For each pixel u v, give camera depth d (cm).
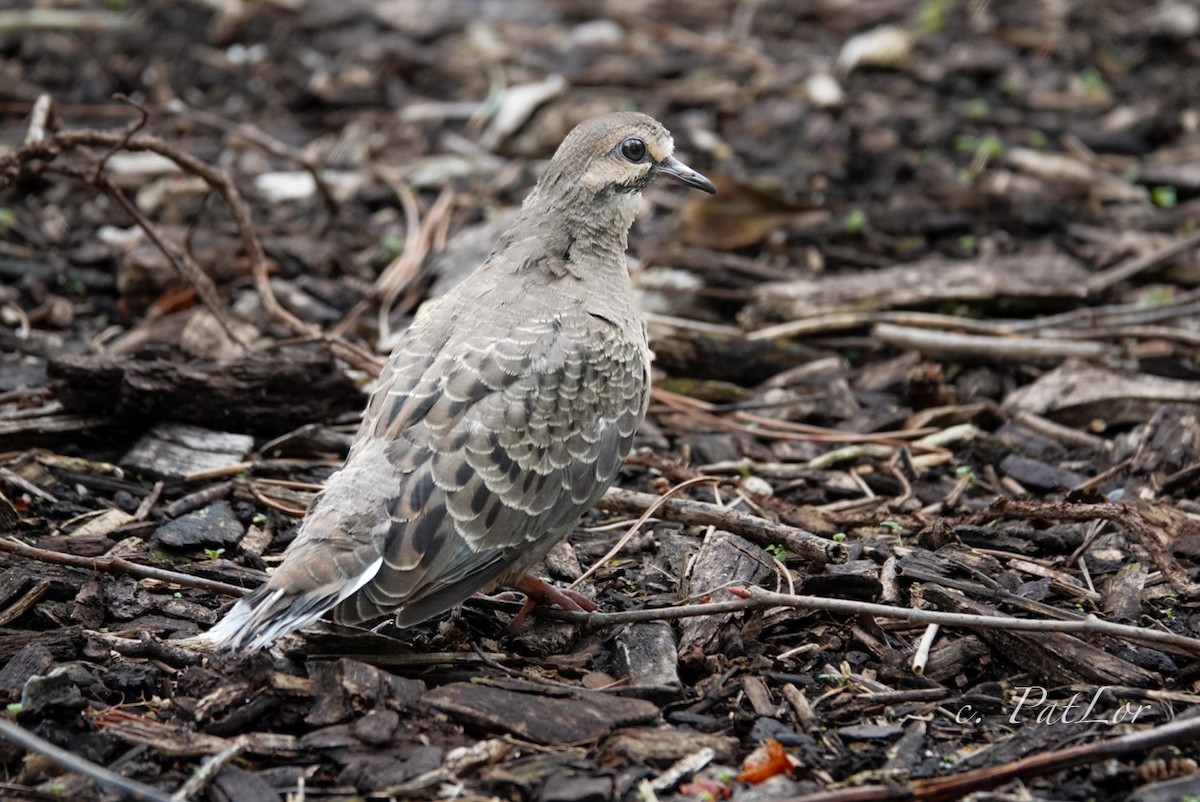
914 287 1423
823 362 1348
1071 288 1413
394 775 782
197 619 930
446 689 847
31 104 1747
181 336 1325
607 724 823
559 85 1830
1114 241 1546
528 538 893
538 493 893
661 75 1895
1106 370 1288
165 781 781
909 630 940
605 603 972
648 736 819
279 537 1042
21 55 1864
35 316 1359
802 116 1789
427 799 773
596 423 929
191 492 1099
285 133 1756
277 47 1939
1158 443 1157
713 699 866
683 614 895
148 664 876
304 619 798
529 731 815
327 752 804
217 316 1248
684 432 1249
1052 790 786
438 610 850
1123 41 1994
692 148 1727
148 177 1619
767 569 984
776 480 1162
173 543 1013
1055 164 1694
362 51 1933
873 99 1836
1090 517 1009
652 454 1136
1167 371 1317
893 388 1313
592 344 934
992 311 1417
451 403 876
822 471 1173
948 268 1467
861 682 890
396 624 837
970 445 1208
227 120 1770
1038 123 1800
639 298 1441
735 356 1337
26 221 1517
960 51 1939
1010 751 815
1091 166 1702
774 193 1545
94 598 929
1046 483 1153
